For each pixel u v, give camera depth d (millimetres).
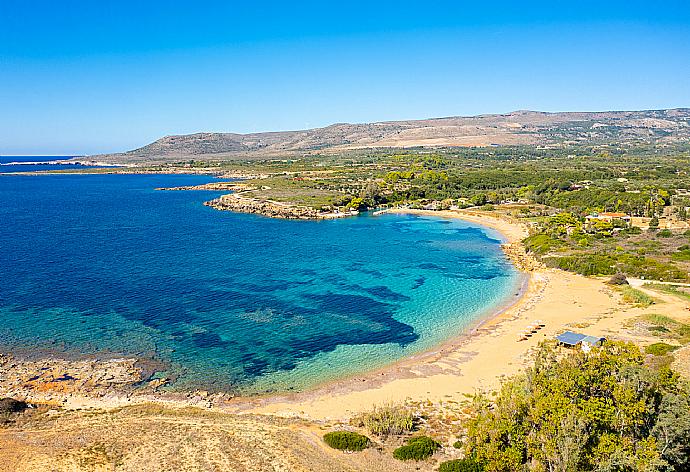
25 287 92188
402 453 41312
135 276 101062
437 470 39656
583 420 36125
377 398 53438
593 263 106125
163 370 59906
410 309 83062
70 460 39875
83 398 52875
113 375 58188
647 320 73000
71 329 71688
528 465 37594
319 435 45312
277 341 69000
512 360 61969
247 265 112125
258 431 45531
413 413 49625
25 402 51688
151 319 76312
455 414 49281
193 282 97062
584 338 65188
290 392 55250
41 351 64250
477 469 38344
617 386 38719
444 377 58062
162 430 45344
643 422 36875
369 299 88250
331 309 82500
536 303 85000
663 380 40375
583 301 85438
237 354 64688
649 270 99938
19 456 40438
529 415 39500
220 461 40062
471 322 76938
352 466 39969
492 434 38625
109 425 46438
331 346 67625
